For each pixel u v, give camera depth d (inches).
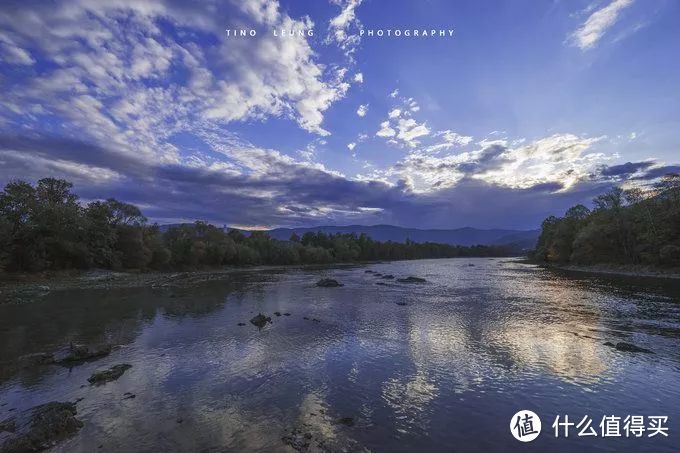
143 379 689.0
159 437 464.8
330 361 784.3
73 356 806.5
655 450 434.9
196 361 798.5
